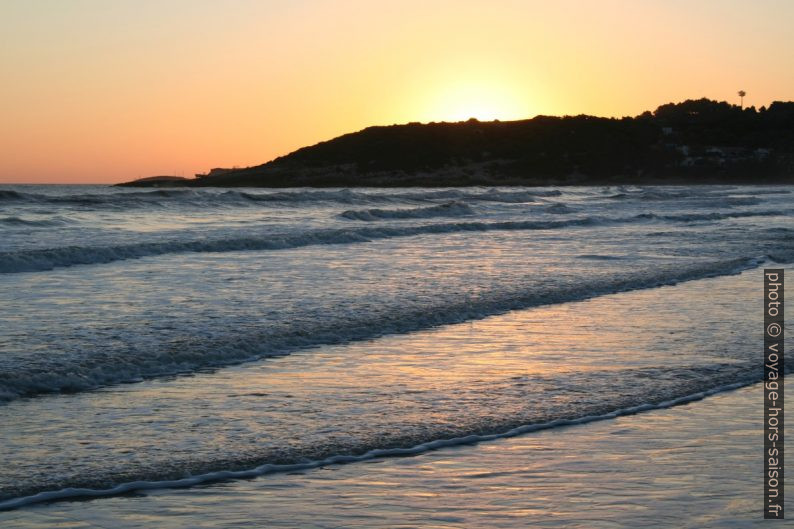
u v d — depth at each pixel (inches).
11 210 1710.1
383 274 828.0
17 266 832.3
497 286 749.3
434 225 1507.1
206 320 559.2
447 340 521.7
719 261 978.1
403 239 1302.9
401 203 2655.0
